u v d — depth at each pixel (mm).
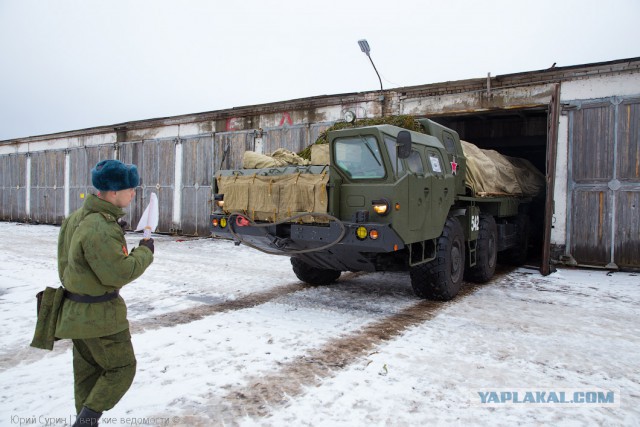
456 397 2996
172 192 15180
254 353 3723
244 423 2592
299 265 6316
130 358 2238
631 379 3375
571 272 8266
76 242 2045
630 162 8297
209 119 14305
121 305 2201
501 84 9633
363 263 5129
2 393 2936
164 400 2861
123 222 2303
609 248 8484
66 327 2068
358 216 4562
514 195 8750
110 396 2143
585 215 8727
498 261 9461
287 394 2977
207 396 2930
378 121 6242
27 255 9281
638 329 4641
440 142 6066
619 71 8391
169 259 9211
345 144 4844
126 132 16562
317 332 4316
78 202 18375
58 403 2803
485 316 5012
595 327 4680
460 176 6641
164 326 4430
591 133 8672
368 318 4844
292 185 4816
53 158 19375
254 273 7578
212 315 4867
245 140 13562
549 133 8289
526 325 4688
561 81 8977
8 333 4160
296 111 12594
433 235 5352
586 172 8719
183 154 14898
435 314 5051
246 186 5152
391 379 3250
